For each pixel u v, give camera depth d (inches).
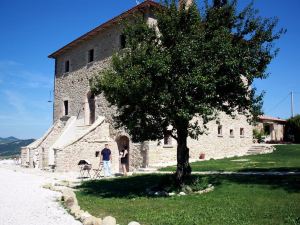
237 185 500.7
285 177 543.8
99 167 906.7
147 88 434.9
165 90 436.5
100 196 495.8
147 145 838.5
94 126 951.0
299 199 390.3
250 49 479.2
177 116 454.9
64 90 1228.5
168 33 465.4
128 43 494.3
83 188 584.7
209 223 317.7
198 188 487.8
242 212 351.3
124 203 430.3
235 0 494.6
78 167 915.4
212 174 640.4
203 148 1018.1
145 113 484.7
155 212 370.0
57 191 553.0
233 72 464.1
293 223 304.2
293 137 1601.9
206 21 491.2
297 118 1617.9
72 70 1188.5
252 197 418.6
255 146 1236.5
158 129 506.9
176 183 506.6
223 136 1117.7
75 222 339.3
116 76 466.6
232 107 529.7
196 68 434.6
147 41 492.7
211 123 1063.6
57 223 335.3
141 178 665.0
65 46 1197.1
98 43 1051.9
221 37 459.8
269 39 488.1
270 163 807.7
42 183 666.2
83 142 927.0
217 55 451.8
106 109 990.4
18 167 1117.7
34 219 352.2
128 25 517.0
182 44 442.3
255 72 485.1
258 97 509.7
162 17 474.6
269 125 1760.6
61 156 892.6
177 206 396.8
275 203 379.9
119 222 339.3
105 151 775.1
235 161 905.5
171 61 442.6
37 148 1112.8
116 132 943.0
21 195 509.7
